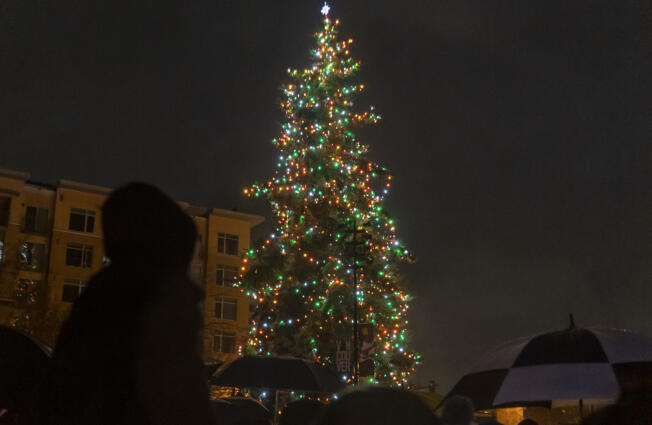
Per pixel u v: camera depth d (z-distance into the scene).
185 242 1.97
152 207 1.93
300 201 35.62
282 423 4.53
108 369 1.73
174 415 1.71
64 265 52.03
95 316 1.80
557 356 5.53
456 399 4.04
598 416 2.01
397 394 1.34
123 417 1.70
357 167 36.09
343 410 1.32
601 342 5.52
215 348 53.59
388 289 33.44
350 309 32.22
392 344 33.41
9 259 39.69
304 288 34.28
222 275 57.91
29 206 52.25
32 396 1.94
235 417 10.27
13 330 2.30
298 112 35.91
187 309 1.84
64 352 1.82
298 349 33.25
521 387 5.37
